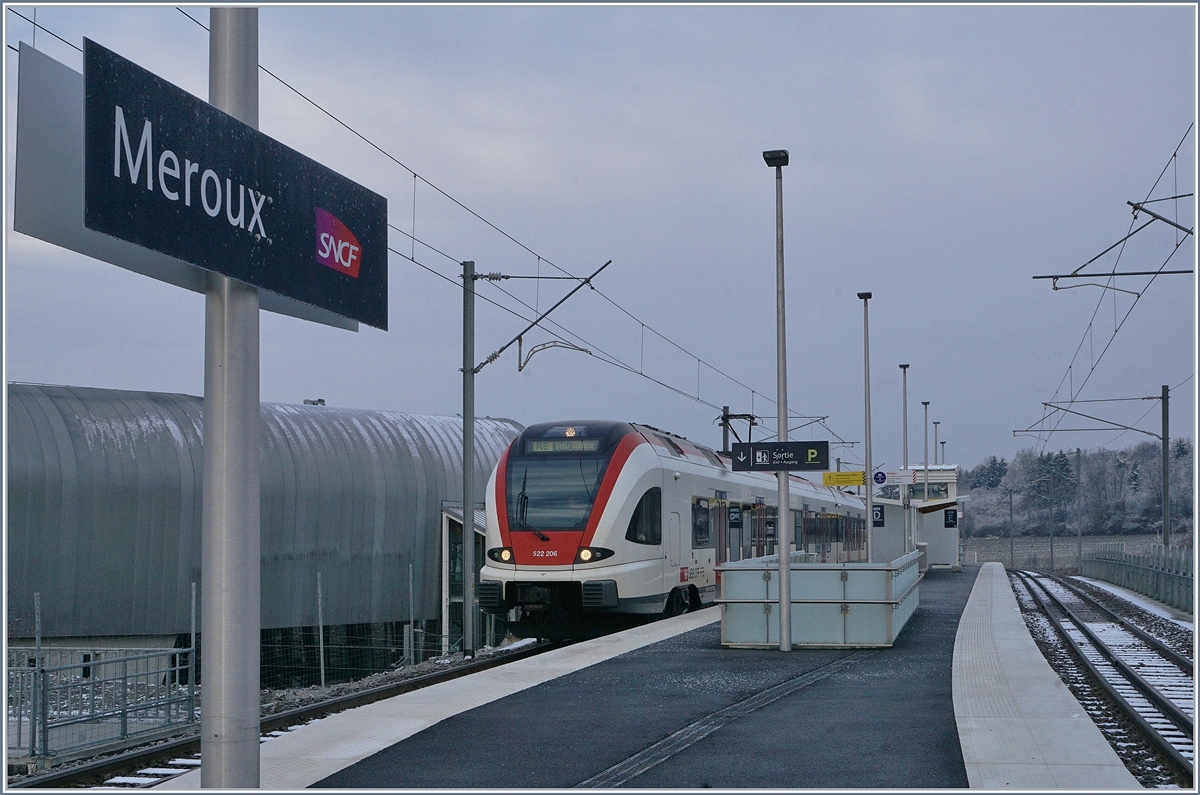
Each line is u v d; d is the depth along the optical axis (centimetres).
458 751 909
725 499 2662
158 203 601
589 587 1969
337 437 3133
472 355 2181
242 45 695
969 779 794
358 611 3030
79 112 621
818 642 1639
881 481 3372
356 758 884
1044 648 2006
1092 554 5947
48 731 1199
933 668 1402
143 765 1017
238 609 674
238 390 679
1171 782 873
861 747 908
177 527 2694
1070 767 830
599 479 2039
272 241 699
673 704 1134
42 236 592
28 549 2452
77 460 2553
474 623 3081
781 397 1662
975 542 12681
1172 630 2555
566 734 976
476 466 3491
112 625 2567
